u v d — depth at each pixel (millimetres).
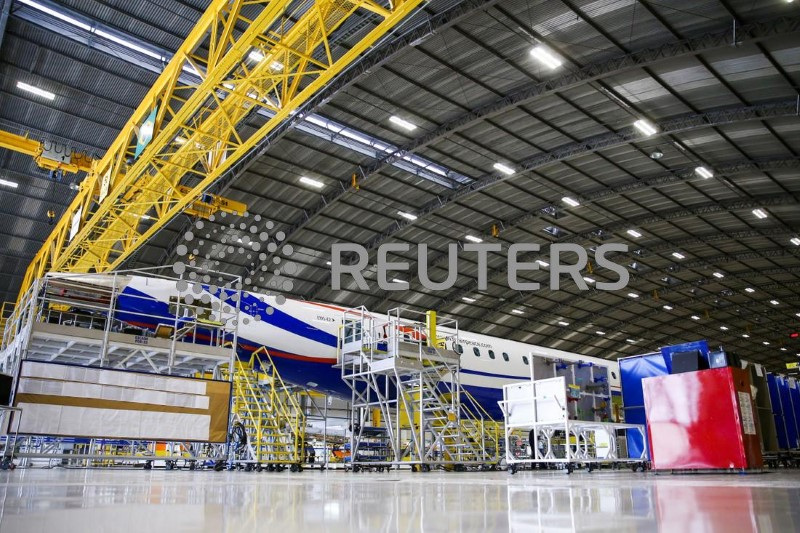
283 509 3914
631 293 48844
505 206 34594
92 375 13859
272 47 19156
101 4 20688
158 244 34094
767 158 28766
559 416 14805
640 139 26344
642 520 3148
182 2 20797
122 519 3188
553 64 22062
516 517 3385
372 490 6332
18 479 8289
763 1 19328
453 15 19797
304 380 22422
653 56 21250
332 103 25047
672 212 35312
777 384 21125
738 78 22859
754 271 44812
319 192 31641
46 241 30328
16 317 17938
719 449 10875
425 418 20750
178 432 14594
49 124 25422
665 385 11766
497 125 26766
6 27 20656
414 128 26781
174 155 22812
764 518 3139
